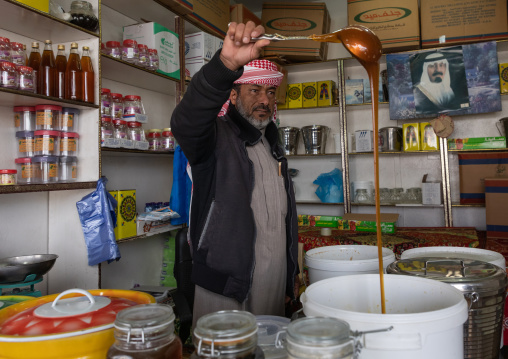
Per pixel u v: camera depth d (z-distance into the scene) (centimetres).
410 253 121
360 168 395
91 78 201
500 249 268
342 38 96
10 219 200
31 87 174
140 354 55
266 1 407
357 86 371
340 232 325
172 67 265
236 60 100
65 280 214
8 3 162
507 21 322
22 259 168
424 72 340
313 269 113
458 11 332
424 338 58
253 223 134
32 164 186
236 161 138
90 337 60
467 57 330
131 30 256
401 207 379
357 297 88
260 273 141
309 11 369
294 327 53
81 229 211
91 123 205
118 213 220
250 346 52
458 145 338
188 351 135
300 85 388
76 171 205
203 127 113
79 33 199
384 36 343
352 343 52
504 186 296
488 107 325
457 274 87
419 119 374
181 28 278
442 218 367
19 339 57
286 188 161
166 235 312
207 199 135
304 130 386
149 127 297
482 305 81
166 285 307
